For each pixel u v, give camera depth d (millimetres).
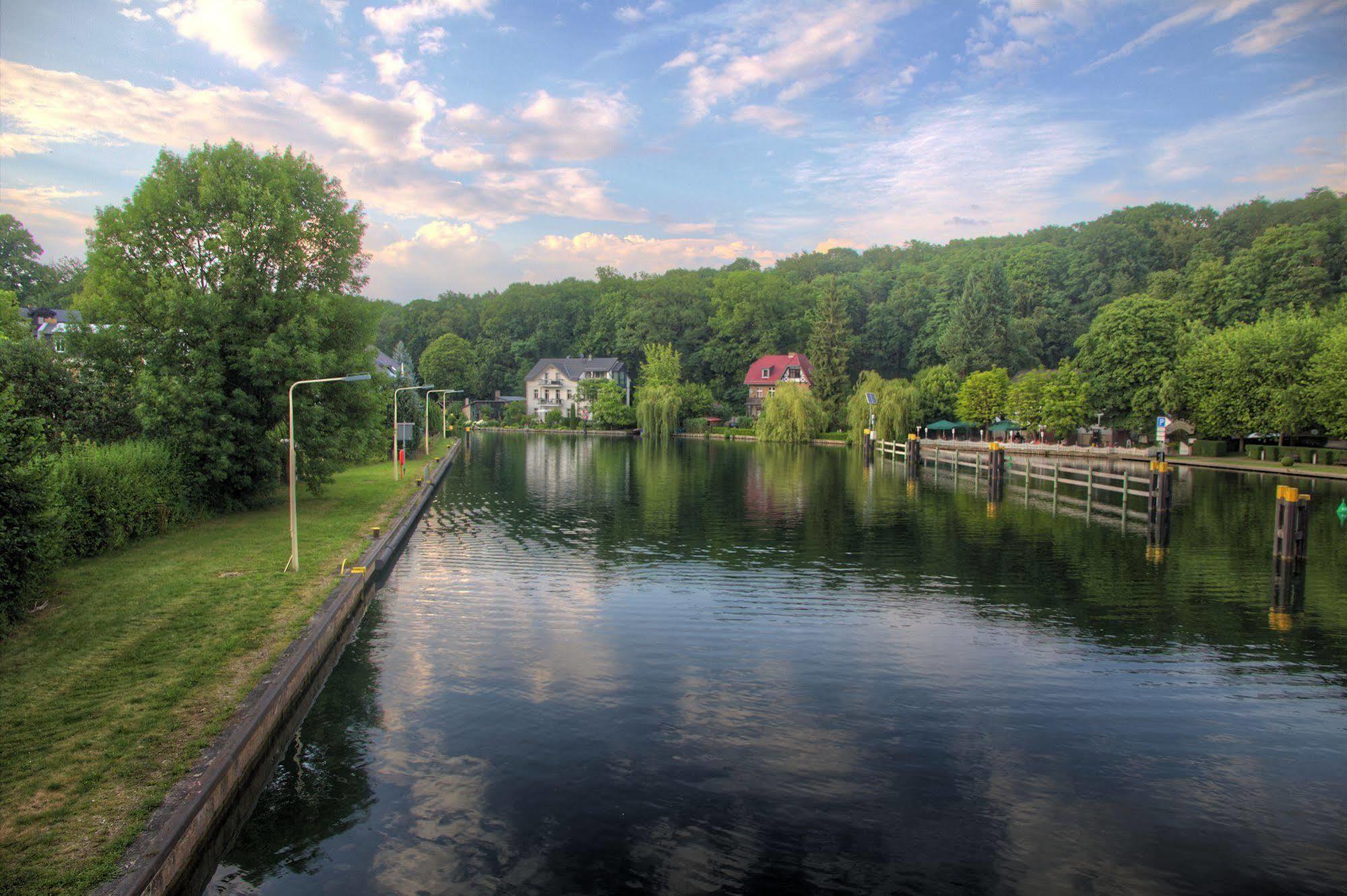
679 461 59719
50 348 22844
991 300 87125
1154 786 10000
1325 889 7949
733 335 108688
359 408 28828
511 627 16344
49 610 14133
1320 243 79125
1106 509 34188
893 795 9641
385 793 9469
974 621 17062
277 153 27125
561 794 9500
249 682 10867
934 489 41812
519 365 126750
